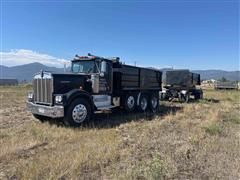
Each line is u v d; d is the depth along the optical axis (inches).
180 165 159.6
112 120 329.4
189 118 349.4
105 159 165.8
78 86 299.1
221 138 229.6
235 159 169.9
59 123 290.4
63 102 261.3
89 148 187.8
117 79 365.4
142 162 161.8
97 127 277.0
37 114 291.7
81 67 344.2
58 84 275.9
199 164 161.8
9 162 162.2
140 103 418.6
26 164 156.0
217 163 163.2
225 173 147.6
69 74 289.6
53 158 164.7
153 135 243.3
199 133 245.6
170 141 218.7
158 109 466.3
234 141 216.2
